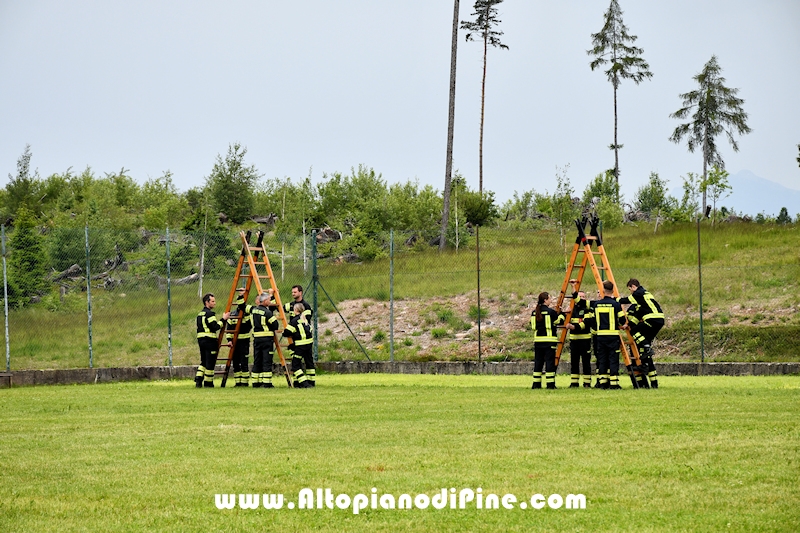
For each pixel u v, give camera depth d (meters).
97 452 29.67
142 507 22.31
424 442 30.31
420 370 69.19
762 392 46.06
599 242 52.34
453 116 117.75
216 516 21.42
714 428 31.97
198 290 75.94
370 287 86.38
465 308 82.81
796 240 97.75
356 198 149.00
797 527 19.69
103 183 161.12
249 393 51.00
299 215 121.81
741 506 21.31
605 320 49.81
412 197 158.62
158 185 169.75
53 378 63.75
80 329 71.81
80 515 21.64
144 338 72.38
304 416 38.34
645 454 27.23
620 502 21.91
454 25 119.00
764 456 26.56
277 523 20.80
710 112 165.12
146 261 75.25
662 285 84.81
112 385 61.25
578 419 35.34
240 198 138.25
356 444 30.23
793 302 77.75
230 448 29.94
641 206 194.25
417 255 92.31
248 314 57.53
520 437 30.91
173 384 60.84
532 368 67.38
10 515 21.69
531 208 172.75
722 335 73.94
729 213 145.12
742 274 84.62
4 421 38.56
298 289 56.28
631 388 50.31
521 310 82.19
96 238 74.31
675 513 20.89
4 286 64.81
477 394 47.66
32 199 155.62
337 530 20.20
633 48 177.12
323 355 75.75
